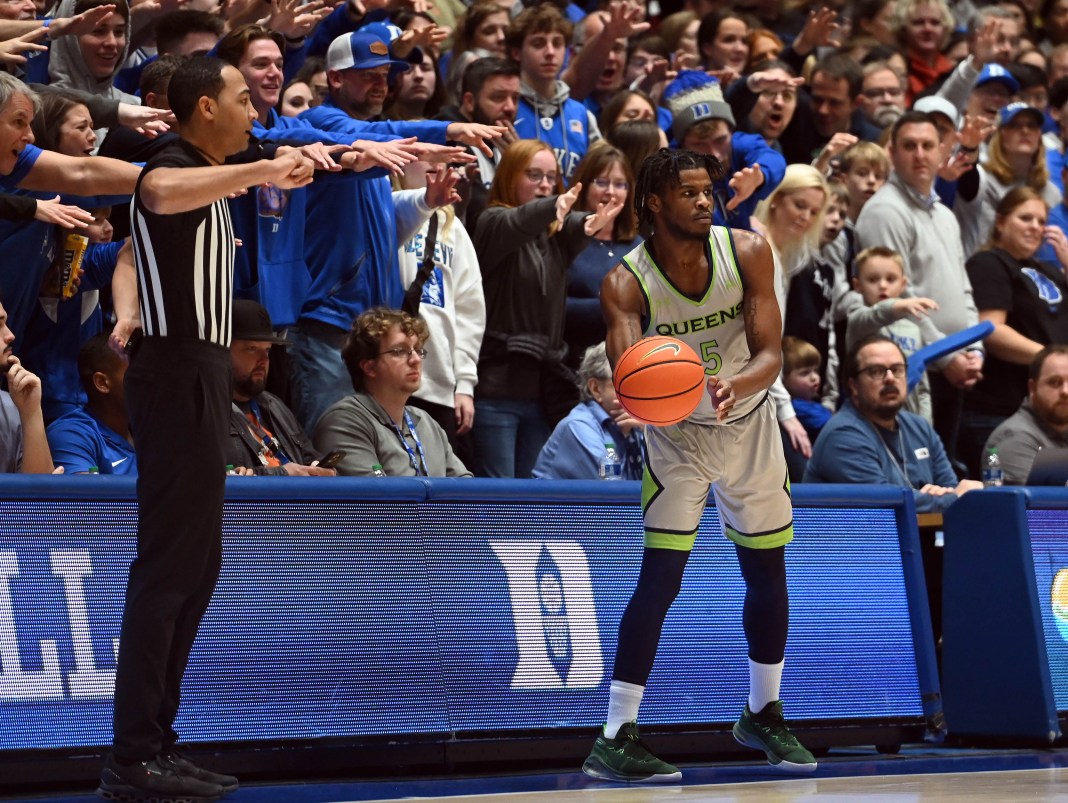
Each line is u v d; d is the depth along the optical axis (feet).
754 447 43.47
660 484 42.98
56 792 39.14
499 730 44.04
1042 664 50.11
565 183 70.59
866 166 77.61
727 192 68.80
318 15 65.00
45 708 38.47
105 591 39.70
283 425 51.21
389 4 72.18
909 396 69.77
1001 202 77.36
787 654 48.57
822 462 61.98
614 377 41.22
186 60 37.50
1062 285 77.46
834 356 71.46
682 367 40.29
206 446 36.14
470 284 59.41
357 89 60.44
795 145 85.35
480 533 44.80
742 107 78.95
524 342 59.88
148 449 36.11
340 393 55.88
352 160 44.75
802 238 68.90
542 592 45.47
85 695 39.06
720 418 39.73
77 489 39.32
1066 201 86.58
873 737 49.52
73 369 51.29
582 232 60.23
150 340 36.37
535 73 71.05
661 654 46.96
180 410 35.96
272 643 41.45
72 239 50.19
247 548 41.47
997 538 51.37
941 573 58.18
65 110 50.57
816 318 70.08
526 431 60.59
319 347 55.88
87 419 48.44
